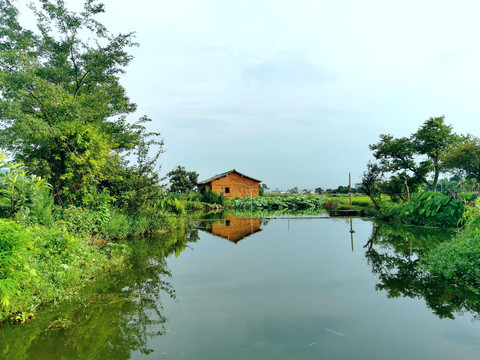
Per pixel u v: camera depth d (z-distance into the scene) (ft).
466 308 13.30
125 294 15.62
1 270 12.28
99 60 51.96
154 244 30.68
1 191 19.99
